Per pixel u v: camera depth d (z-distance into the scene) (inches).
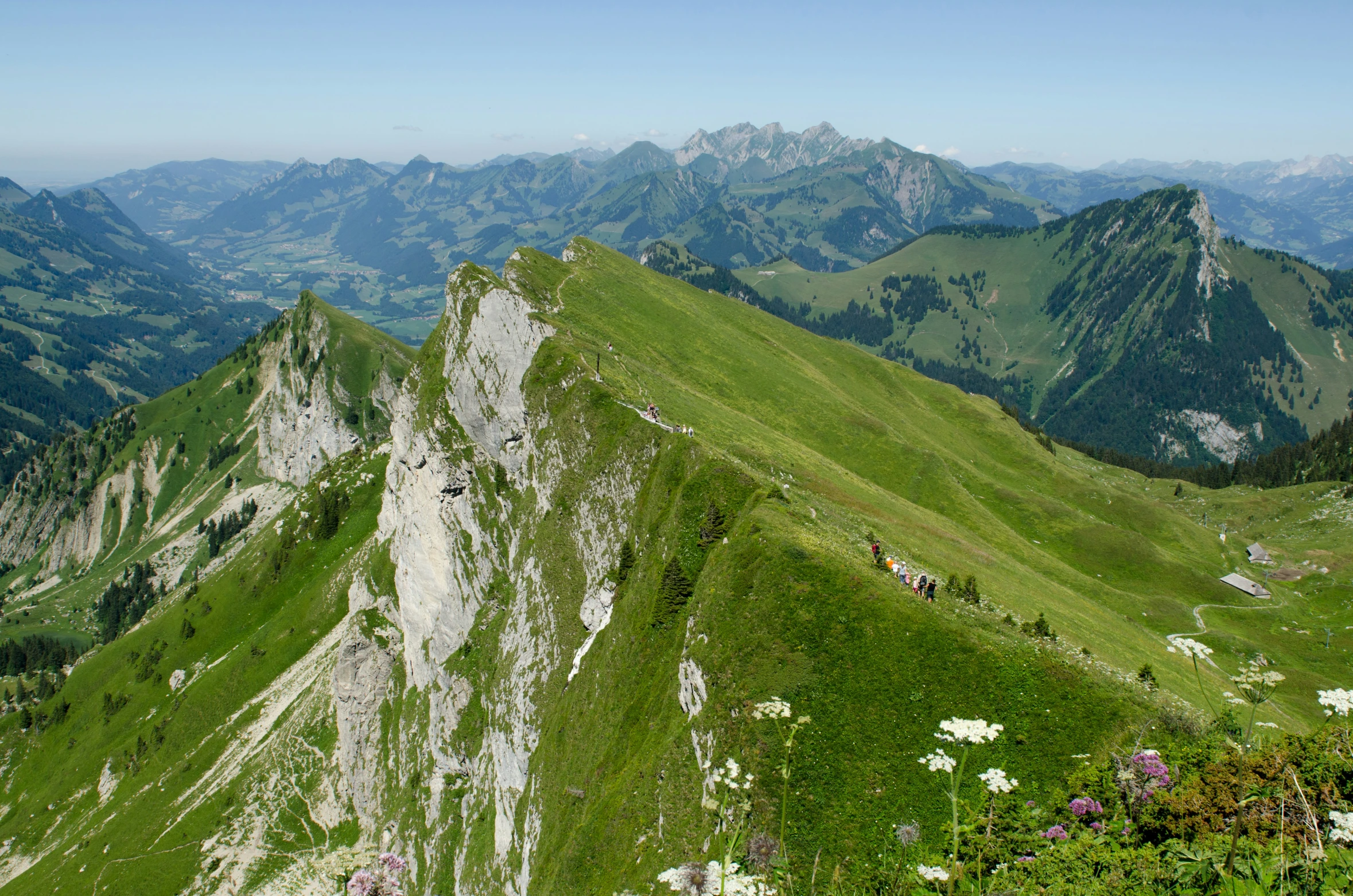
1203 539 7130.9
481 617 4325.8
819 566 2143.2
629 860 1891.0
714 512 2696.9
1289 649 5182.1
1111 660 3083.2
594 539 3440.0
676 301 7578.7
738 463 3088.1
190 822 5457.7
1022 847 1040.2
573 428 3828.7
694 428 4116.6
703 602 2250.2
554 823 2445.9
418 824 4092.0
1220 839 815.1
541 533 3774.6
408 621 4913.9
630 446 3432.6
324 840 5007.4
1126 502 7445.9
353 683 5152.6
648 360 6097.4
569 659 3289.9
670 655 2465.6
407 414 5639.8
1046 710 1679.4
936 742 1680.6
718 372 6476.4
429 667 4606.3
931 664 1831.9
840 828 1588.3
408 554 4965.6
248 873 4899.1
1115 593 5334.6
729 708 1925.4
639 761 2191.2
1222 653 4825.3
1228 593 5841.5
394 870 521.0
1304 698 4323.3
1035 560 5502.0
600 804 2155.5
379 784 4751.5
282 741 5748.0
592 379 4023.1
